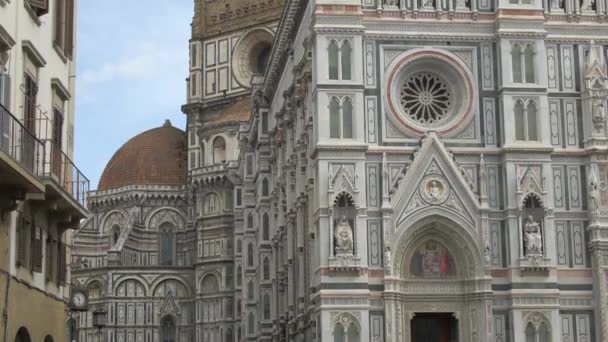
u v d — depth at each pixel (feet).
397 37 221.05
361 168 212.84
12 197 125.08
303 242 244.63
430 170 216.54
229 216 437.58
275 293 304.09
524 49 222.07
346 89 214.90
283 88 290.35
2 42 124.77
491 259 215.72
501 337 213.25
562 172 221.66
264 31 449.48
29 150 129.18
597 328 215.72
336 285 207.92
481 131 220.64
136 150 491.72
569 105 224.53
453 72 222.28
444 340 220.43
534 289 213.25
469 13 224.12
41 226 145.18
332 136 213.25
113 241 474.08
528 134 219.20
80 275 449.89
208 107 462.19
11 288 128.16
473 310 214.90
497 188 219.20
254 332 363.35
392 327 208.95
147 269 447.42
